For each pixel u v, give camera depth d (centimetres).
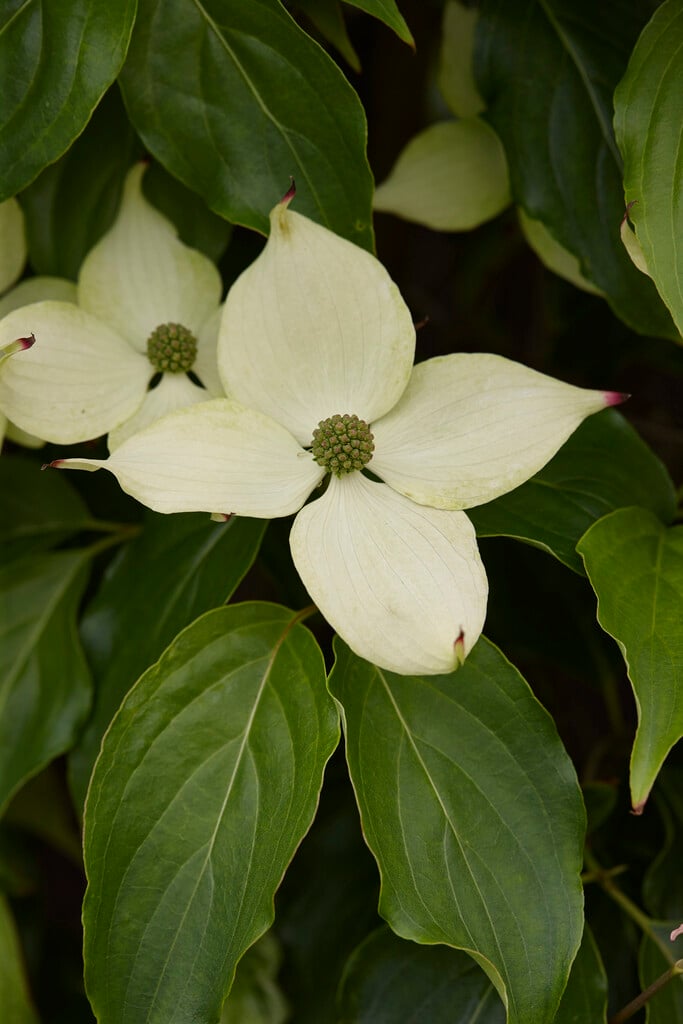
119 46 43
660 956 46
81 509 51
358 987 45
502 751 43
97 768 43
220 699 44
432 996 45
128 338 46
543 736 43
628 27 47
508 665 44
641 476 46
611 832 50
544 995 42
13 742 48
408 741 43
